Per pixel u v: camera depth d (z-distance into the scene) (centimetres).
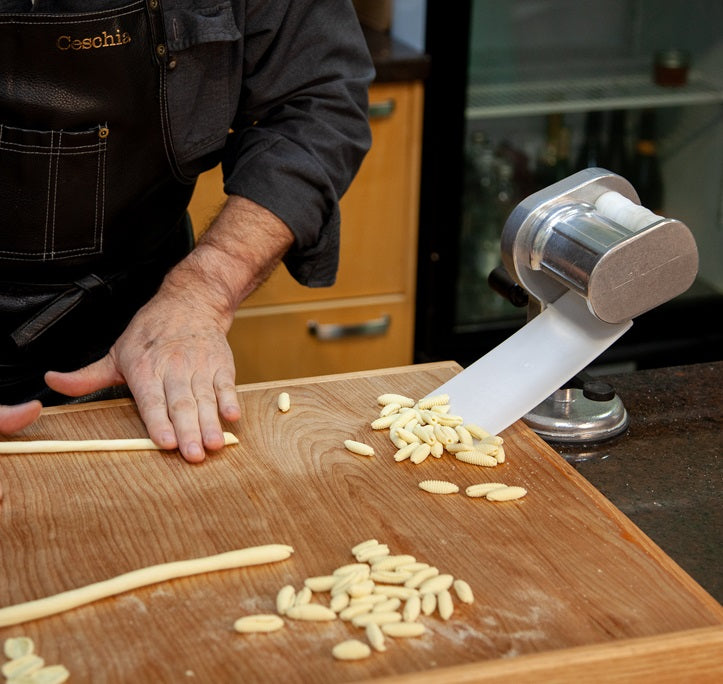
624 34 239
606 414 115
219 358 121
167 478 106
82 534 97
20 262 130
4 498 103
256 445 112
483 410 114
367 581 90
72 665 81
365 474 107
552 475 106
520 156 246
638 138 252
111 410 120
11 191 125
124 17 120
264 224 132
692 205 261
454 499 103
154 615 87
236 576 92
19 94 120
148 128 127
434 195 230
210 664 81
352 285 229
